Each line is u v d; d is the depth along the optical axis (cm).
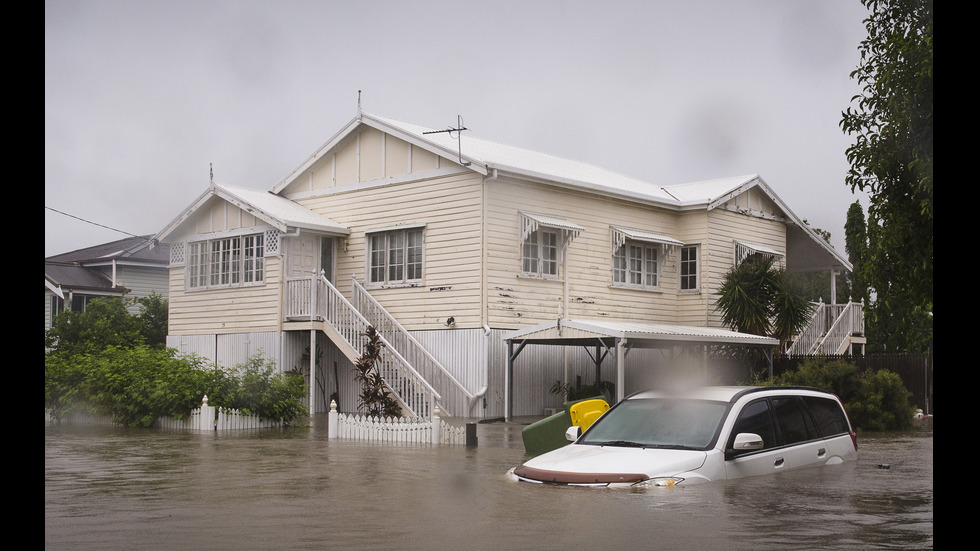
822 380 2109
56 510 815
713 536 664
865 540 658
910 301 1134
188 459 1288
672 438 927
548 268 2577
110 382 2028
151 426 1984
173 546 646
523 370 2455
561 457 942
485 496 856
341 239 2730
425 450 1442
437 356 2447
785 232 3306
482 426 2053
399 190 2588
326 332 2508
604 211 2733
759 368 2636
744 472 905
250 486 983
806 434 1009
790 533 678
